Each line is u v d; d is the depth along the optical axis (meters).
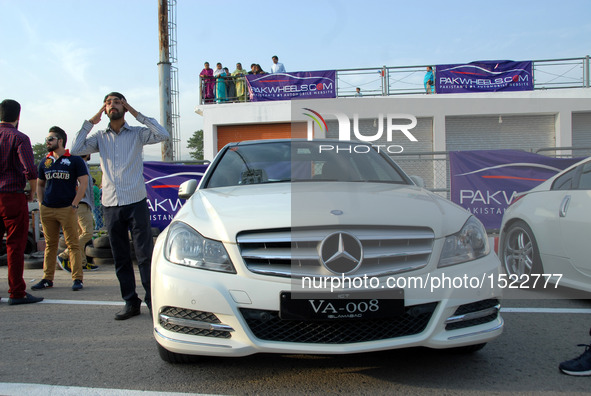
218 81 16.47
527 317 3.89
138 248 4.00
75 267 5.47
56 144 5.40
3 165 4.55
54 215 5.41
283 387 2.57
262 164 3.86
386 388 2.54
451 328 2.54
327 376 2.71
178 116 13.86
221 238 2.55
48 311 4.40
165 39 11.16
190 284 2.51
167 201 7.66
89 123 3.97
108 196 3.96
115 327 3.83
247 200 2.91
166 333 2.58
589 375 2.68
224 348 2.45
